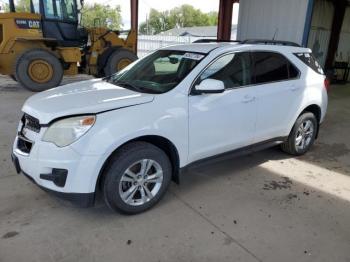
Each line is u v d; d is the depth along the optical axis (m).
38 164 2.98
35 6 10.16
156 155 3.30
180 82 3.48
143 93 3.38
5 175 4.07
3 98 8.55
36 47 9.83
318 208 3.60
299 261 2.77
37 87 9.59
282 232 3.15
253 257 2.80
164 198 3.67
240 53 4.00
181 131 3.41
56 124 2.94
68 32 10.62
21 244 2.84
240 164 4.70
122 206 3.21
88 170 2.92
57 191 2.98
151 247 2.87
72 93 3.50
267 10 10.96
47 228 3.07
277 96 4.31
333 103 9.80
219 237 3.04
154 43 30.14
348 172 4.61
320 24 13.85
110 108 3.04
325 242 3.03
